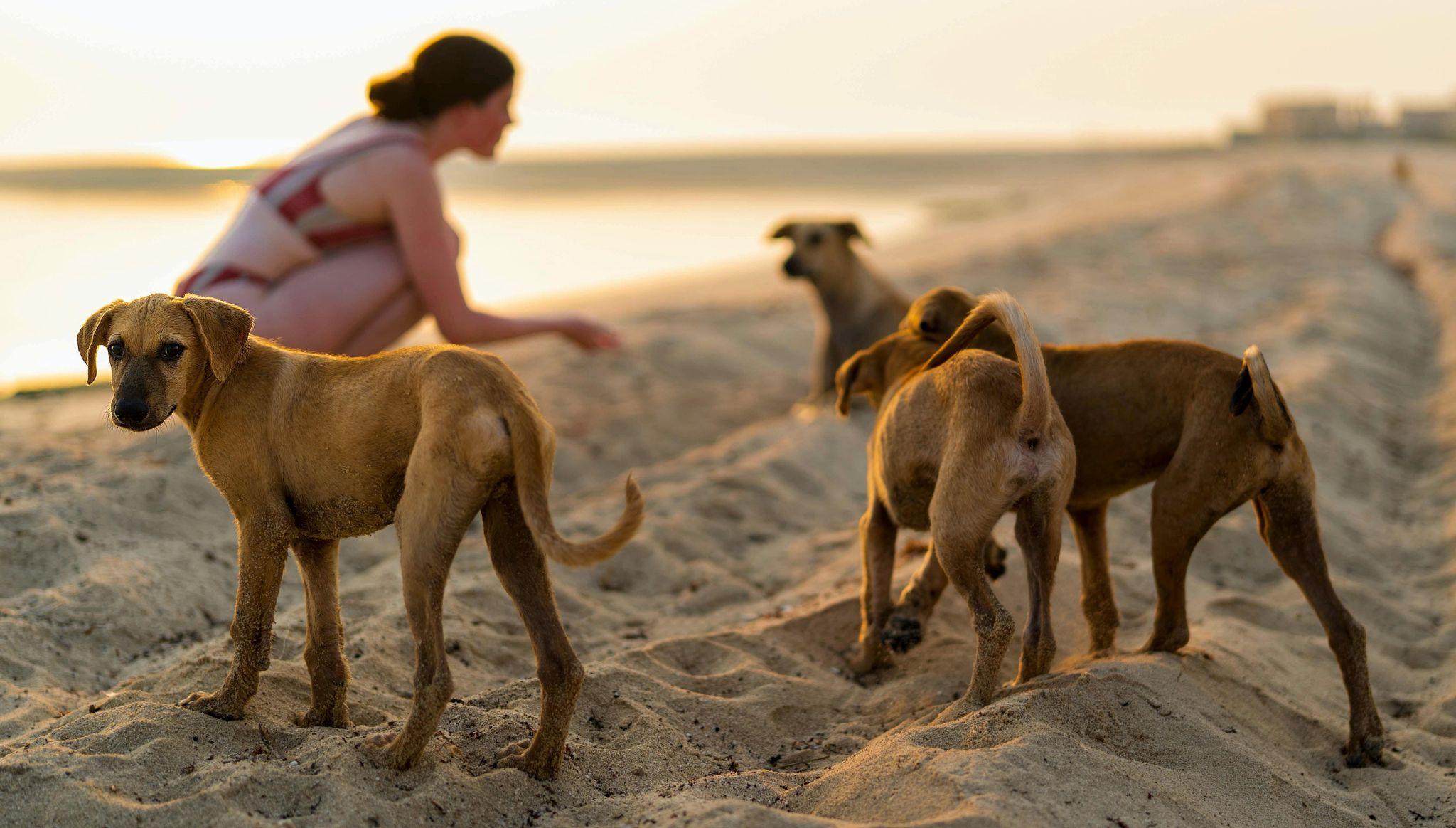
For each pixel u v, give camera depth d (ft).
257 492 12.37
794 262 31.35
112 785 10.99
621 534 10.88
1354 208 103.96
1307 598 14.75
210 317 12.16
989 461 13.48
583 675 11.97
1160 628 15.34
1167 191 147.02
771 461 27.45
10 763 11.17
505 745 12.59
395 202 21.38
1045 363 16.01
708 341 44.50
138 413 11.86
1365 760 14.23
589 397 36.29
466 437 11.15
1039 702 12.89
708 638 16.98
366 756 11.53
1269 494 14.58
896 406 15.03
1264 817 11.88
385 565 19.89
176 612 17.89
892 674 16.33
